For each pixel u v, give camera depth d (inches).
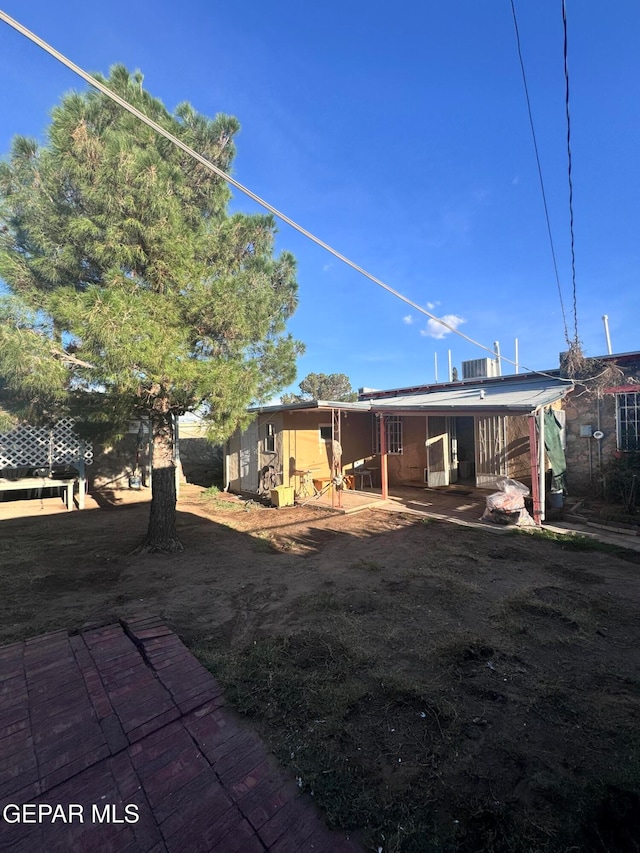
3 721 98.1
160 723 100.2
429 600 181.5
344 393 1322.6
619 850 72.9
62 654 129.4
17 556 255.3
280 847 72.1
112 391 217.5
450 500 414.6
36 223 209.6
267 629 156.3
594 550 253.3
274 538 295.4
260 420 493.0
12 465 413.4
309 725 103.9
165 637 141.9
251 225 243.9
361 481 516.1
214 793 82.3
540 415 319.6
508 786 86.0
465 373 602.5
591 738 99.7
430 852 72.1
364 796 83.0
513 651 139.6
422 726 104.2
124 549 270.5
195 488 572.1
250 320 243.9
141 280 224.5
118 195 194.2
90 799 79.0
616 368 372.8
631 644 144.3
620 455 362.9
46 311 206.8
